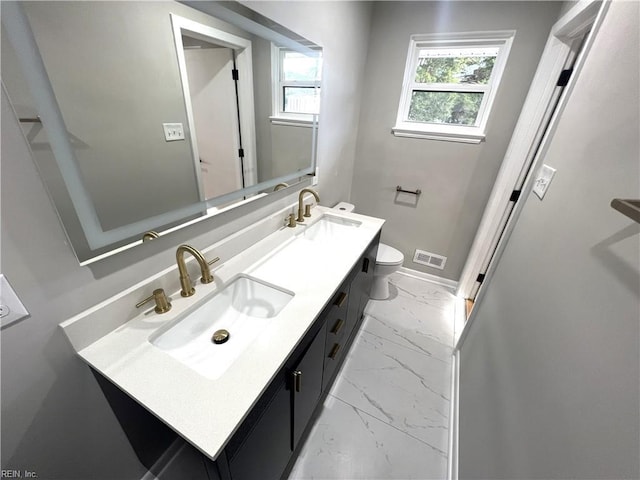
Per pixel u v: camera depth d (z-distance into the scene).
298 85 1.40
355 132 2.30
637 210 0.45
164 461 1.16
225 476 0.66
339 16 1.56
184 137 0.90
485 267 2.23
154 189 0.84
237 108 1.09
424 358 1.79
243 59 1.05
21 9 0.50
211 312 1.00
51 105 0.57
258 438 0.77
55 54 0.56
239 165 1.18
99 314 0.76
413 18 1.86
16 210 0.56
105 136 0.68
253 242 1.32
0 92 0.50
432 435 1.37
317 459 1.25
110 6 0.63
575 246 0.75
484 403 1.09
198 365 0.87
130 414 0.95
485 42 1.80
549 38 1.55
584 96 0.92
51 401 0.72
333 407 1.47
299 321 0.89
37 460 0.74
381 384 1.61
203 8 0.85
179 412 0.61
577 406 0.57
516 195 1.90
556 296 0.78
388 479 1.19
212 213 1.07
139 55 0.72
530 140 1.73
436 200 2.31
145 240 0.83
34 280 0.62
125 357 0.73
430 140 2.13
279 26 1.16
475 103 2.00
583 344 0.61
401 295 2.41
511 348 0.98
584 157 0.82
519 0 1.60
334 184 2.16
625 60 0.72
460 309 2.24
